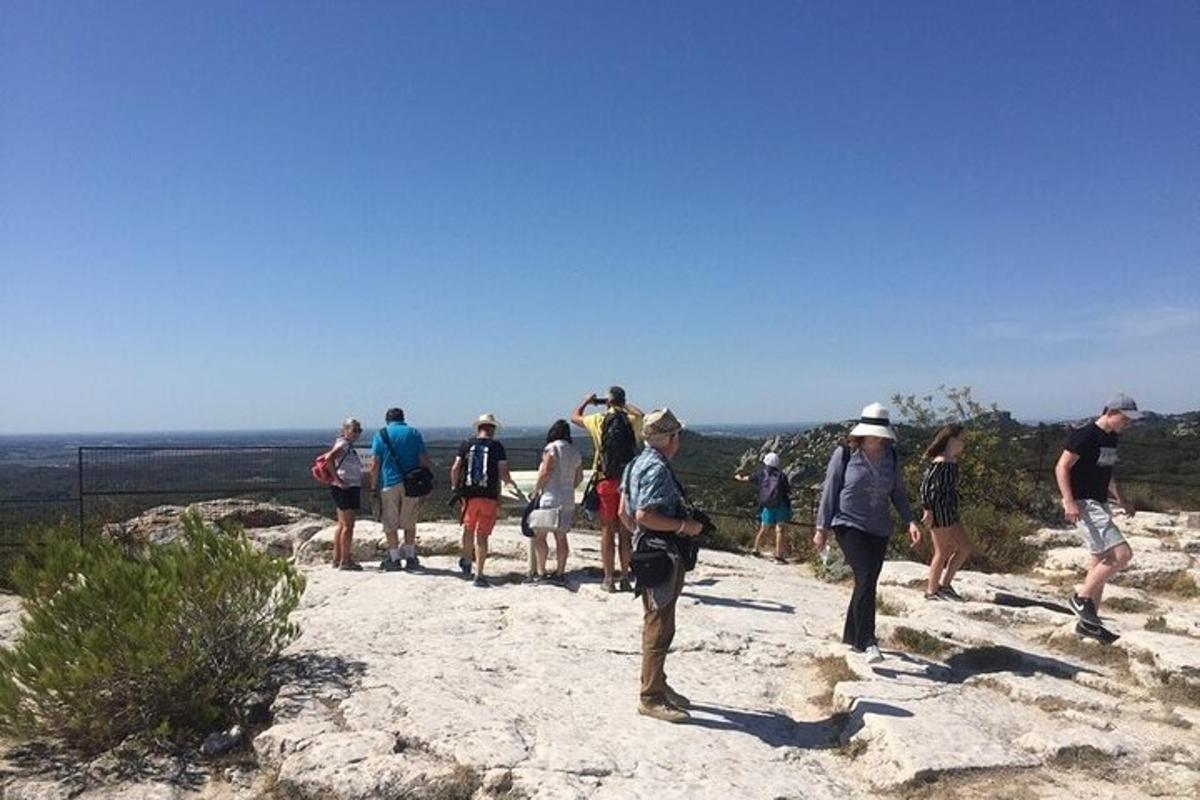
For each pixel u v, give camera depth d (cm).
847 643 732
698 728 585
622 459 932
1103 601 1027
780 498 1404
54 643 574
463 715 573
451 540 1238
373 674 662
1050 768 539
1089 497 801
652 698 599
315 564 1203
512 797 488
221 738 574
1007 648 741
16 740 580
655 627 594
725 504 1758
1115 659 754
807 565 1341
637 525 596
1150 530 1498
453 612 873
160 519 1434
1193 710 643
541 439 1811
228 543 666
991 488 1544
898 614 900
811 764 551
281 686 639
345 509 1100
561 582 1011
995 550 1291
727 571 1188
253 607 652
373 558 1231
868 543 707
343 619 840
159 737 572
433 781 497
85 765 549
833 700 638
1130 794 510
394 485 1088
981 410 1631
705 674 695
